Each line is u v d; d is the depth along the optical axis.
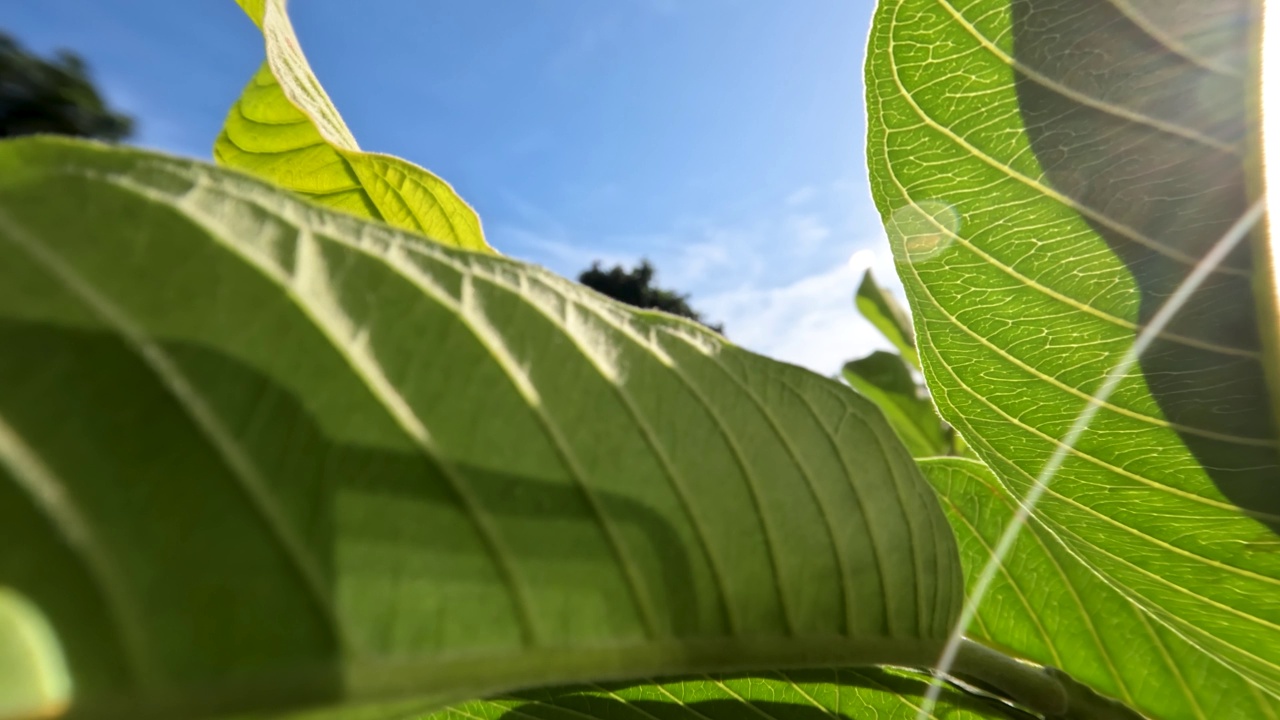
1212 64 0.09
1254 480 0.10
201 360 0.05
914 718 0.12
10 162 0.05
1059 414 0.11
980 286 0.11
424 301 0.06
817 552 0.09
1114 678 0.15
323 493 0.05
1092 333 0.11
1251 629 0.12
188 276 0.05
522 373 0.07
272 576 0.05
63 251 0.05
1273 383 0.10
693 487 0.08
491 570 0.06
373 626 0.05
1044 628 0.16
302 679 0.05
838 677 0.11
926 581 0.10
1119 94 0.09
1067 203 0.10
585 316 0.08
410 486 0.06
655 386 0.08
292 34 0.17
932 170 0.11
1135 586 0.13
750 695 0.12
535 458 0.07
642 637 0.07
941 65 0.10
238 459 0.05
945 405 0.13
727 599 0.08
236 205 0.06
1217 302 0.10
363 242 0.06
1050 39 0.09
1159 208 0.10
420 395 0.06
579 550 0.07
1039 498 0.13
